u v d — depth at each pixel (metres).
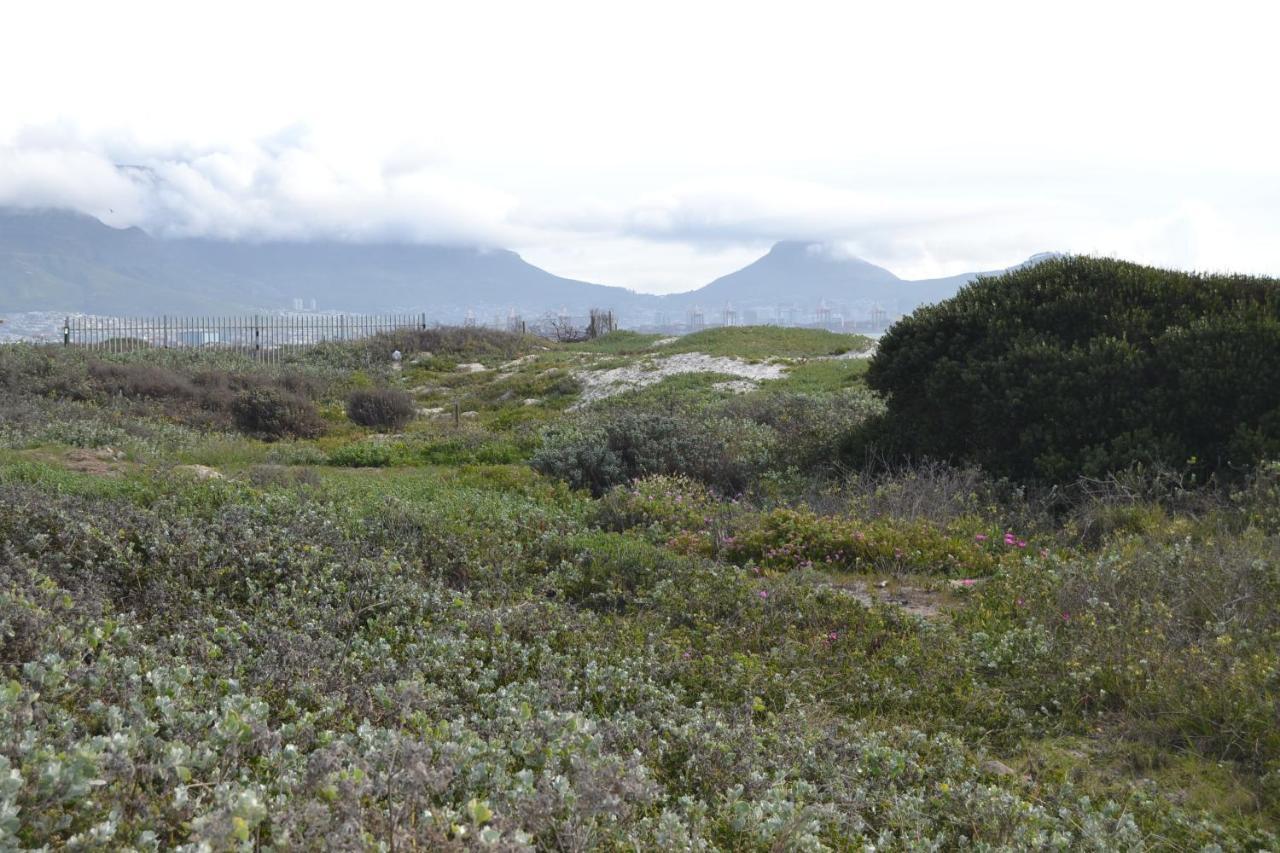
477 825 2.82
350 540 8.77
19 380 25.52
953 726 5.64
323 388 30.86
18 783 2.67
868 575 9.09
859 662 6.64
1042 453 12.04
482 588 8.16
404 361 37.75
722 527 10.66
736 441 16.23
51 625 4.80
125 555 7.42
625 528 11.37
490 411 28.50
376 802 3.21
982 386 12.53
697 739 4.84
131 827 2.90
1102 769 5.16
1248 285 13.03
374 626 6.65
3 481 10.58
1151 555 8.00
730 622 7.45
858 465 13.89
